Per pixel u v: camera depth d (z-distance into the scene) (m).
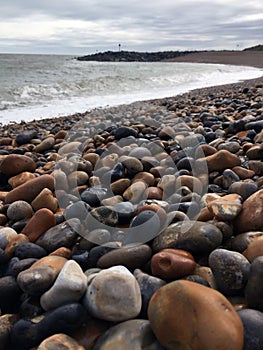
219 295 1.30
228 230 1.95
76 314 1.44
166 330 1.26
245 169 2.91
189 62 74.88
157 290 1.40
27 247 1.98
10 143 5.34
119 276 1.46
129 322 1.41
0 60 45.34
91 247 2.01
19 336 1.45
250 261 1.68
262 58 67.50
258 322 1.31
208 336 1.18
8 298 1.69
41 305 1.55
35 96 14.26
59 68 33.28
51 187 2.75
